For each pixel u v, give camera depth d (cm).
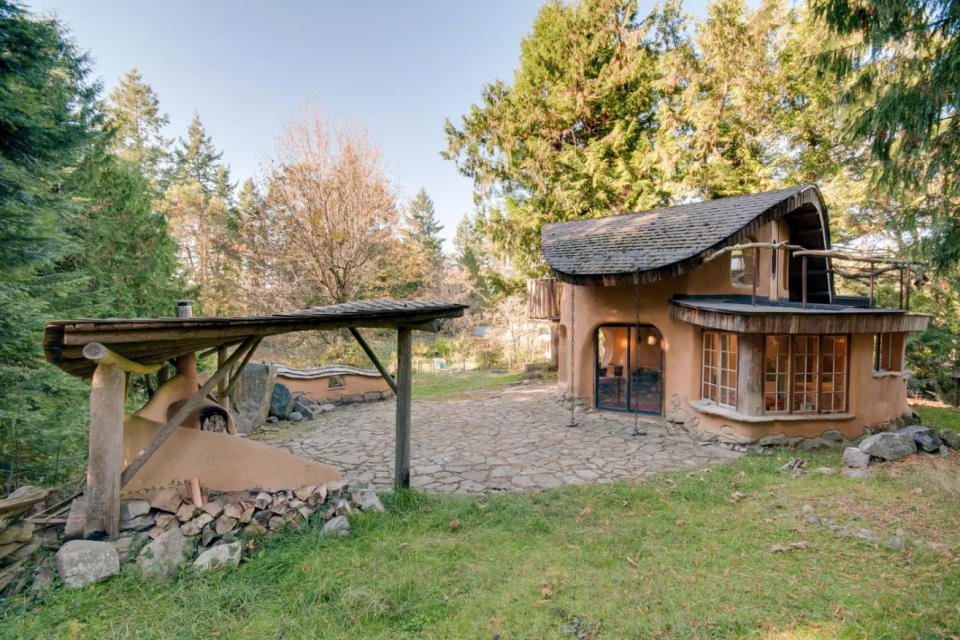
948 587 320
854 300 1143
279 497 452
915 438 688
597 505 518
